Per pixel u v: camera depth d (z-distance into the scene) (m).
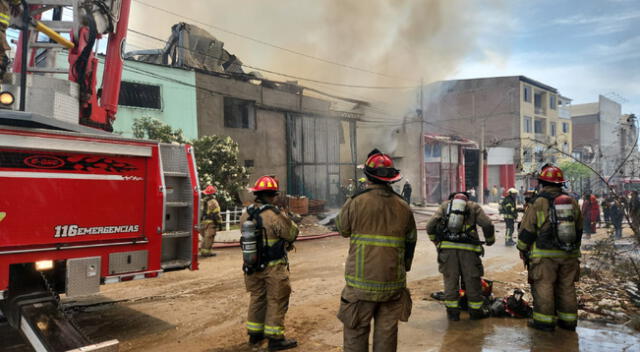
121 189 4.41
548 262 4.40
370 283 2.97
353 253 3.08
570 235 4.23
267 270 4.11
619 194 6.67
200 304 5.82
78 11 5.81
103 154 4.29
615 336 4.29
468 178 36.22
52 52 6.52
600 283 6.42
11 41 5.90
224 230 13.42
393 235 3.04
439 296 5.91
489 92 46.66
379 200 3.07
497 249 11.08
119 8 6.83
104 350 3.08
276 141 21.25
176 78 17.61
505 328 4.58
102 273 4.23
